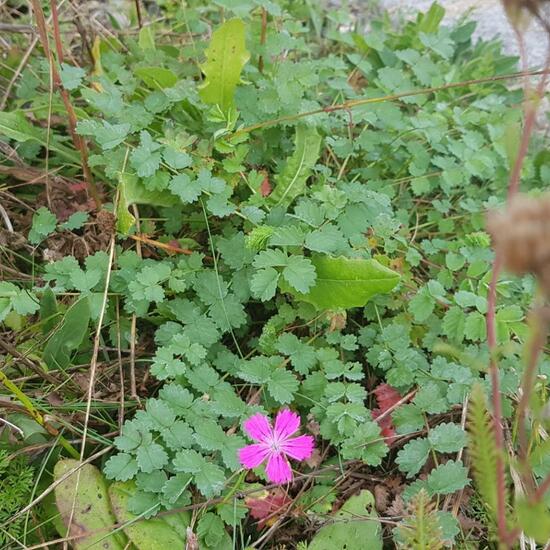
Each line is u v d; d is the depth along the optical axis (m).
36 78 0.30
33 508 0.20
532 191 0.29
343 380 0.24
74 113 0.26
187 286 0.24
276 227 0.24
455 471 0.20
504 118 0.32
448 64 0.35
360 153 0.30
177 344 0.22
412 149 0.29
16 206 0.28
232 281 0.24
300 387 0.23
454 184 0.29
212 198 0.24
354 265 0.23
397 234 0.27
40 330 0.24
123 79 0.29
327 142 0.28
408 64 0.34
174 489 0.20
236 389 0.24
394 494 0.22
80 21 0.30
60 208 0.28
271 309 0.26
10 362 0.23
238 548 0.21
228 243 0.25
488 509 0.19
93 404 0.22
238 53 0.25
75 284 0.23
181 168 0.25
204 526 0.20
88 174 0.26
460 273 0.28
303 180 0.26
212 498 0.20
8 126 0.26
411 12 0.41
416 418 0.22
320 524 0.21
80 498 0.20
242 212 0.24
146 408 0.21
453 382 0.23
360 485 0.22
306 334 0.25
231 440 0.20
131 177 0.25
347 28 0.39
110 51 0.32
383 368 0.23
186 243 0.26
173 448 0.20
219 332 0.24
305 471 0.22
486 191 0.31
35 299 0.24
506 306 0.24
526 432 0.22
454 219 0.30
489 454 0.14
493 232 0.11
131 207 0.27
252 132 0.28
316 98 0.31
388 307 0.25
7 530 0.20
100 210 0.26
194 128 0.28
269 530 0.21
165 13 0.37
